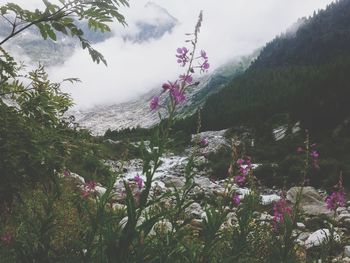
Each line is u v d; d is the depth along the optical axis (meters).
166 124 3.11
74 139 4.00
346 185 25.88
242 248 4.29
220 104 136.25
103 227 3.03
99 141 4.25
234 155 4.75
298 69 149.62
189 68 3.27
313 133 55.94
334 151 38.47
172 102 3.17
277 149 48.44
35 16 3.85
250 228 4.59
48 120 4.21
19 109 4.05
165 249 3.08
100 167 4.01
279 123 71.94
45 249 3.04
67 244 3.38
